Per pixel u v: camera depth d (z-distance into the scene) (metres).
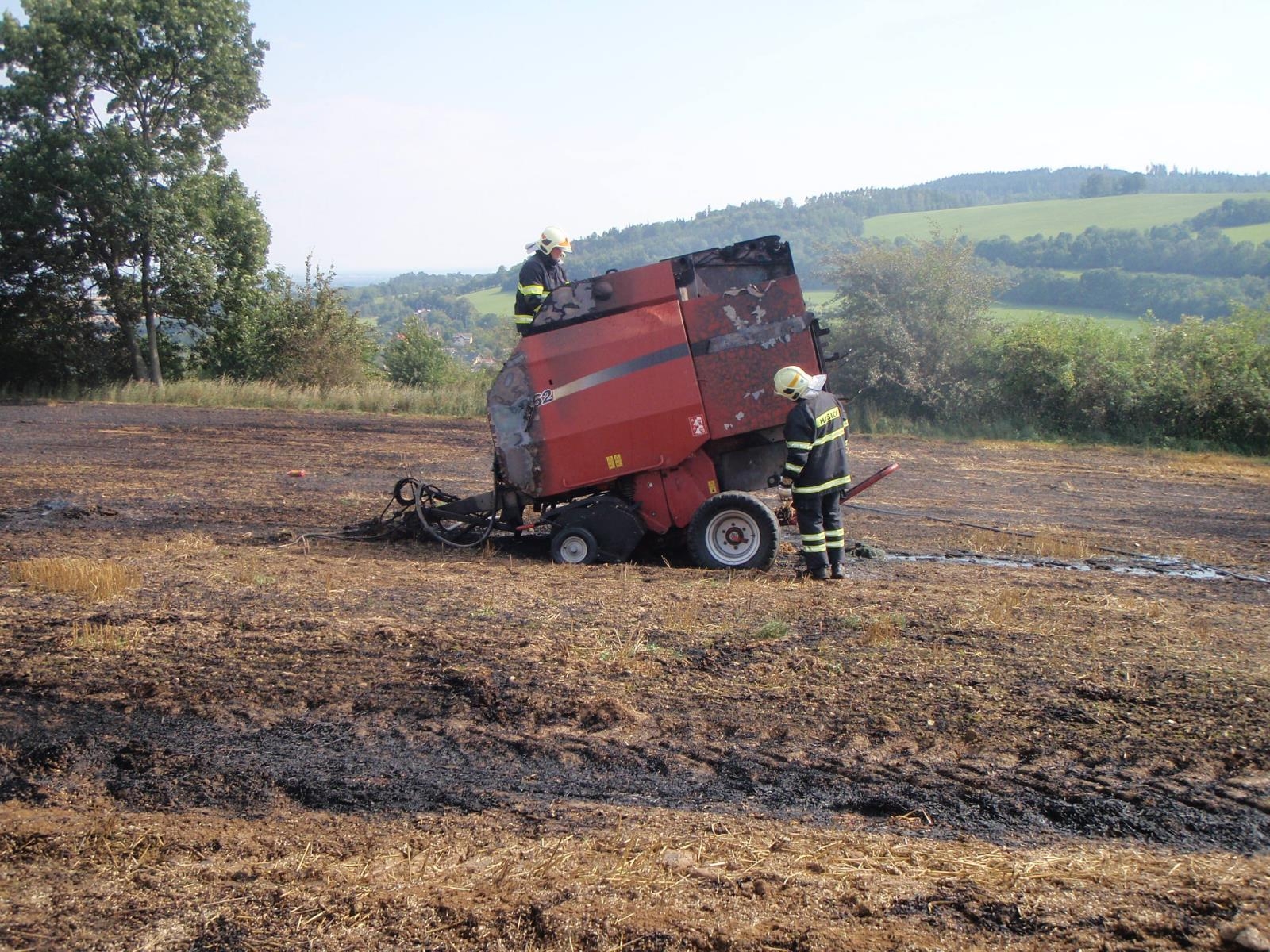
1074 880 3.92
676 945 3.52
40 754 5.20
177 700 5.92
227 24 30.31
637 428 9.87
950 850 4.22
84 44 28.91
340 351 32.66
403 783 4.92
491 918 3.70
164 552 10.17
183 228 29.12
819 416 9.13
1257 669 6.39
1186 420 22.50
